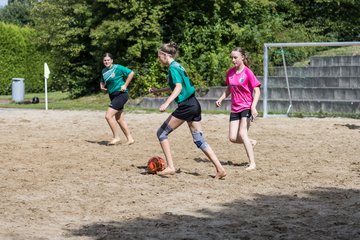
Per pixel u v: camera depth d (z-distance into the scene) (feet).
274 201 26.05
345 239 20.20
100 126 57.26
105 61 43.70
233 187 29.07
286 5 97.50
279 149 42.09
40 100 102.83
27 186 29.09
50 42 97.71
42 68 134.92
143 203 25.64
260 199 26.45
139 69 87.40
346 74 79.15
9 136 49.73
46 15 104.88
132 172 33.12
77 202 25.77
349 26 96.48
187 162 36.65
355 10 98.07
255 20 92.68
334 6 97.66
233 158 38.34
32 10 106.73
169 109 79.82
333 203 25.62
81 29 92.48
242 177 31.58
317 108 72.74
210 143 45.39
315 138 48.01
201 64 84.74
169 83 30.91
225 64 83.71
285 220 22.75
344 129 53.83
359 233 20.90
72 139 47.88
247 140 33.88
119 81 43.96
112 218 23.17
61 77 99.45
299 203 25.64
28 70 132.46
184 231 21.25
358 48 91.20
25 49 131.23
